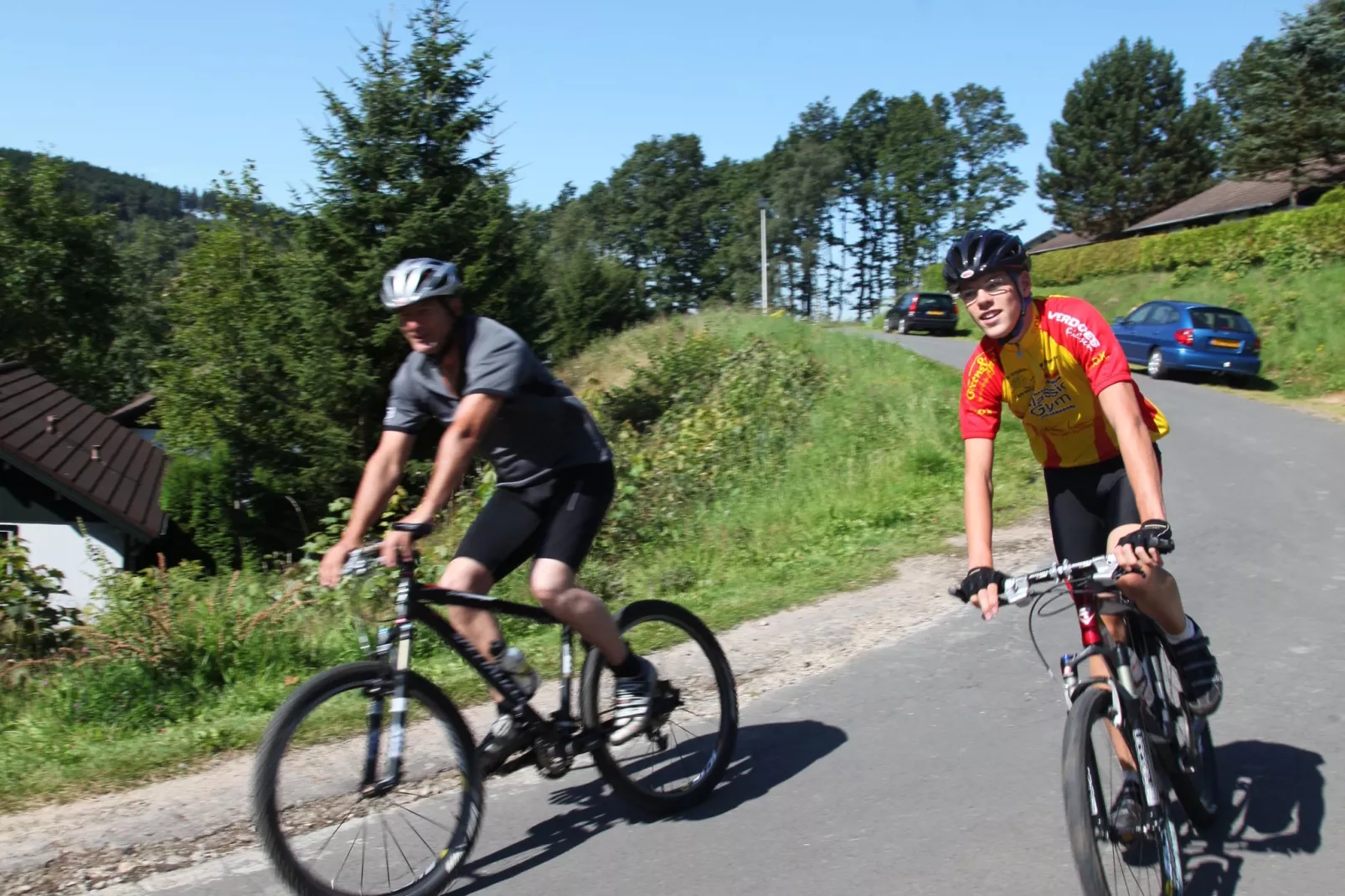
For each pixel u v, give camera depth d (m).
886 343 21.06
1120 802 2.68
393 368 21.42
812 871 3.21
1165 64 58.12
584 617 3.40
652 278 87.25
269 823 2.92
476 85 21.50
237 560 22.50
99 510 21.52
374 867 3.13
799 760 4.08
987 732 4.23
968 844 3.32
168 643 5.46
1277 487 9.15
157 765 4.25
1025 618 5.79
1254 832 3.34
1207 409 14.50
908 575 7.05
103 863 3.41
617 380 21.73
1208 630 5.49
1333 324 18.98
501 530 3.34
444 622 3.28
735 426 13.25
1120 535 3.00
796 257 84.38
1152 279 31.39
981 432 3.21
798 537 8.79
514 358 3.13
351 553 3.09
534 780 4.04
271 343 22.81
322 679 3.03
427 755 3.30
